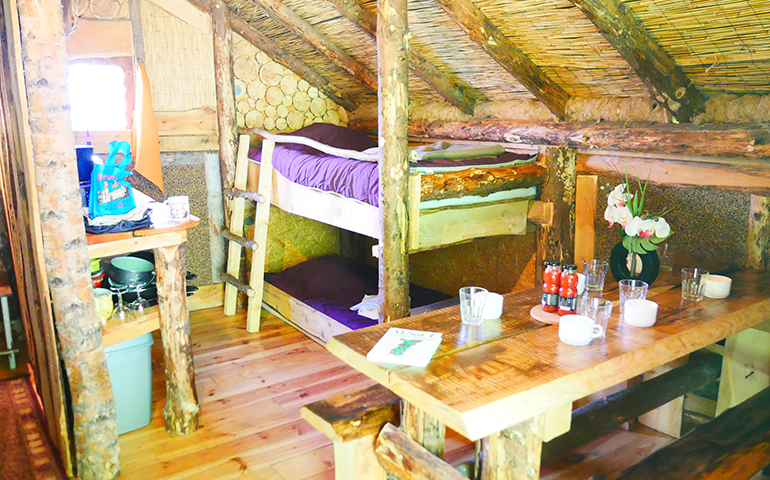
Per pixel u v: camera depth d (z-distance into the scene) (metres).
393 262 2.74
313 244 4.96
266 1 3.52
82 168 2.46
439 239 2.93
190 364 2.61
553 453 2.05
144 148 2.52
